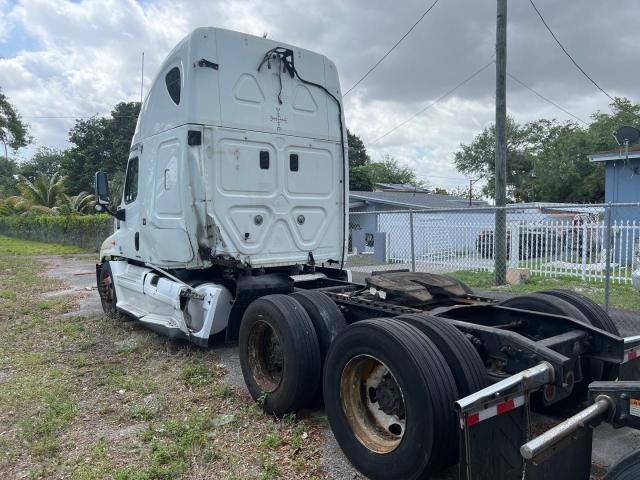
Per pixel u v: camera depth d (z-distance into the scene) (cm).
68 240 2900
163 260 670
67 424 446
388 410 357
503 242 1179
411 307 468
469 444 281
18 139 4928
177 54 621
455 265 1498
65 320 858
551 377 321
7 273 1581
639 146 1766
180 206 617
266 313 459
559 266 1263
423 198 3172
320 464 372
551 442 249
